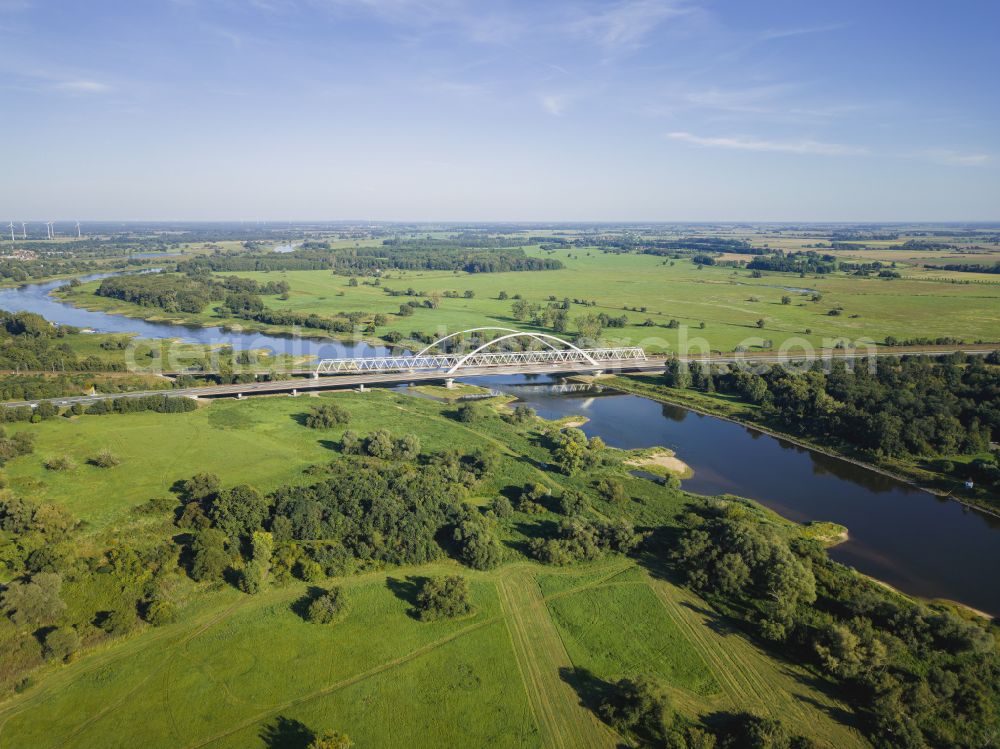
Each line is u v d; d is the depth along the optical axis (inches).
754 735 2411.4
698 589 3442.4
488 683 2778.1
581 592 3437.5
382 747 2447.1
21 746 2409.0
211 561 3390.7
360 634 3058.6
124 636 2982.3
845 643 2800.2
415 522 3818.9
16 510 3809.1
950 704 2613.2
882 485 5182.1
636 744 2490.2
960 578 3779.5
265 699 2662.4
